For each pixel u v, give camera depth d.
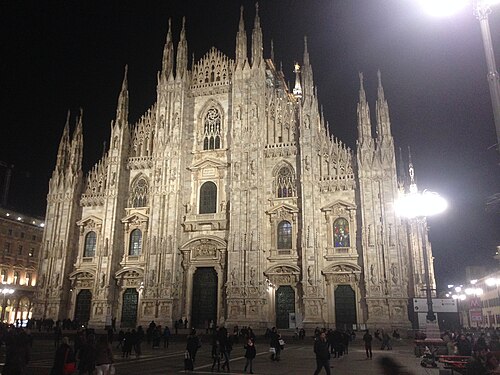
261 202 68.50
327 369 23.41
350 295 63.66
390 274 61.47
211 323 66.81
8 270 103.88
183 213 72.31
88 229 74.88
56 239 73.81
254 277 65.12
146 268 69.12
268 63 89.12
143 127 78.75
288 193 69.62
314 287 62.97
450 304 55.66
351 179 66.94
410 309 62.78
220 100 76.56
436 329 32.72
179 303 68.44
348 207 65.62
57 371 18.36
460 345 31.09
